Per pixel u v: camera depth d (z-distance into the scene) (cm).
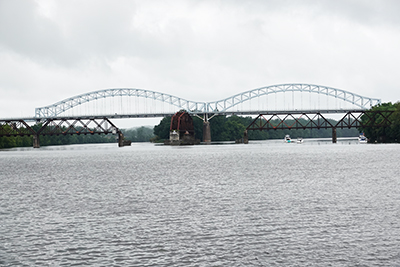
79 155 18062
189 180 6819
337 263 2659
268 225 3525
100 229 3516
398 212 3888
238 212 4047
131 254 2883
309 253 2833
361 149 17638
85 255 2880
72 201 4916
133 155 16925
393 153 13838
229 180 6694
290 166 9300
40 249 3017
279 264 2664
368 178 6569
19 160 14688
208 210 4172
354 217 3728
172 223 3666
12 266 2714
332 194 4991
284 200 4644
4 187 6506
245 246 2997
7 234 3412
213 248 2970
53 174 8638
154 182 6650
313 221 3625
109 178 7469
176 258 2795
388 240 3056
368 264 2634
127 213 4122
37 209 4447
